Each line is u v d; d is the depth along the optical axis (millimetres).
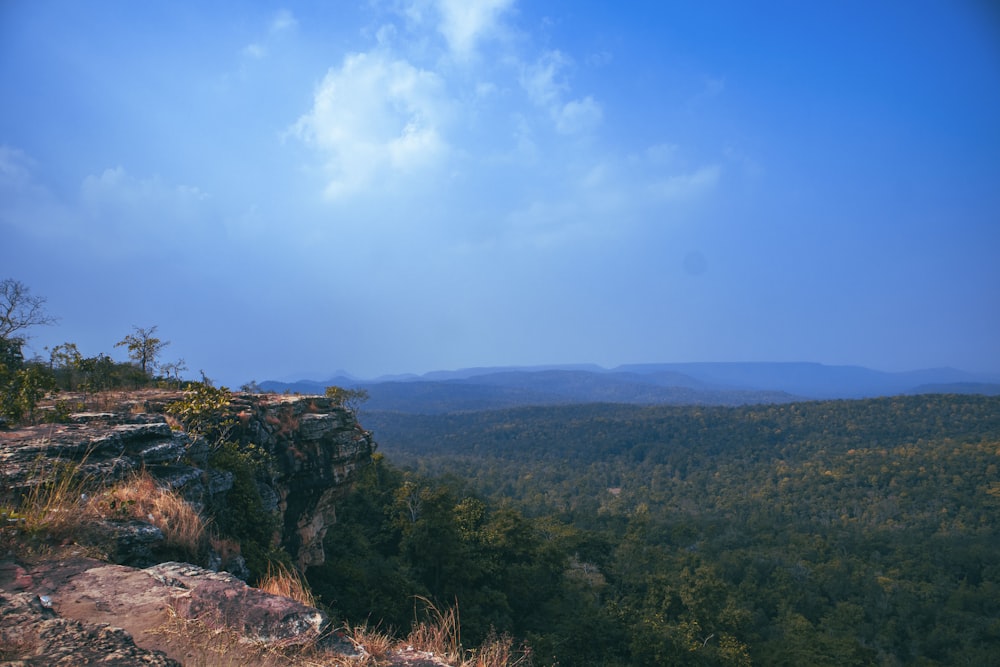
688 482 152875
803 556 79188
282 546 21719
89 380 19562
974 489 111312
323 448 24453
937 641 57406
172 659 3639
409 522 40719
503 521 45969
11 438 8586
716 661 38375
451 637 5777
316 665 4020
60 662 3385
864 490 122875
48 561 5273
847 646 43812
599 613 39406
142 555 6254
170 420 12711
